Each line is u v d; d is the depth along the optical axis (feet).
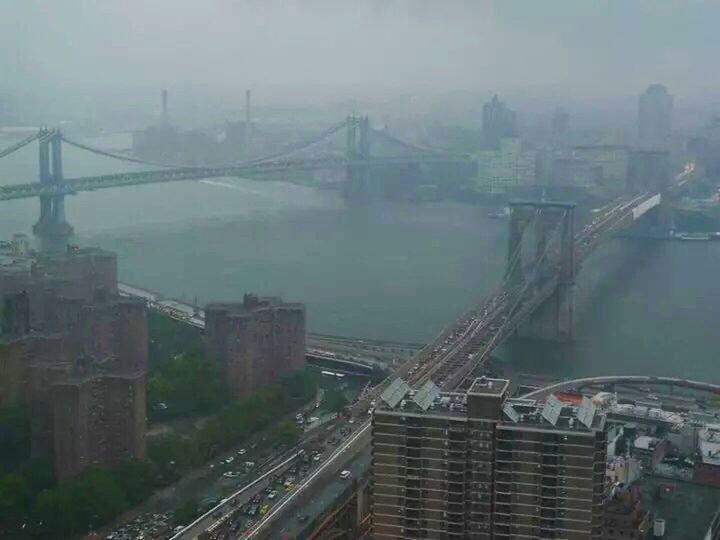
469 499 654.53
